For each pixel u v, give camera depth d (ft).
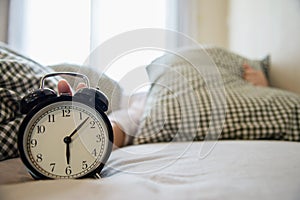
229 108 3.14
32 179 1.61
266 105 3.20
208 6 6.44
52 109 1.62
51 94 1.64
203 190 1.36
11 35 5.21
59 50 5.19
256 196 1.30
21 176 1.68
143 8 5.28
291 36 4.71
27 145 1.57
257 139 3.09
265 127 3.08
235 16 6.39
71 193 1.32
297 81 4.59
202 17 6.43
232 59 4.36
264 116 3.14
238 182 1.48
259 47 5.55
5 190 1.40
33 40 5.27
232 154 2.09
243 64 4.44
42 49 5.24
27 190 1.37
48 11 5.21
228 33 6.51
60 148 1.60
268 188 1.40
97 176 1.61
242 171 1.67
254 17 5.69
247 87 3.76
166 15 5.92
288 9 4.77
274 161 1.88
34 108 1.60
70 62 2.72
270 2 5.19
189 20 6.20
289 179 1.54
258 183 1.46
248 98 3.28
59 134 1.61
